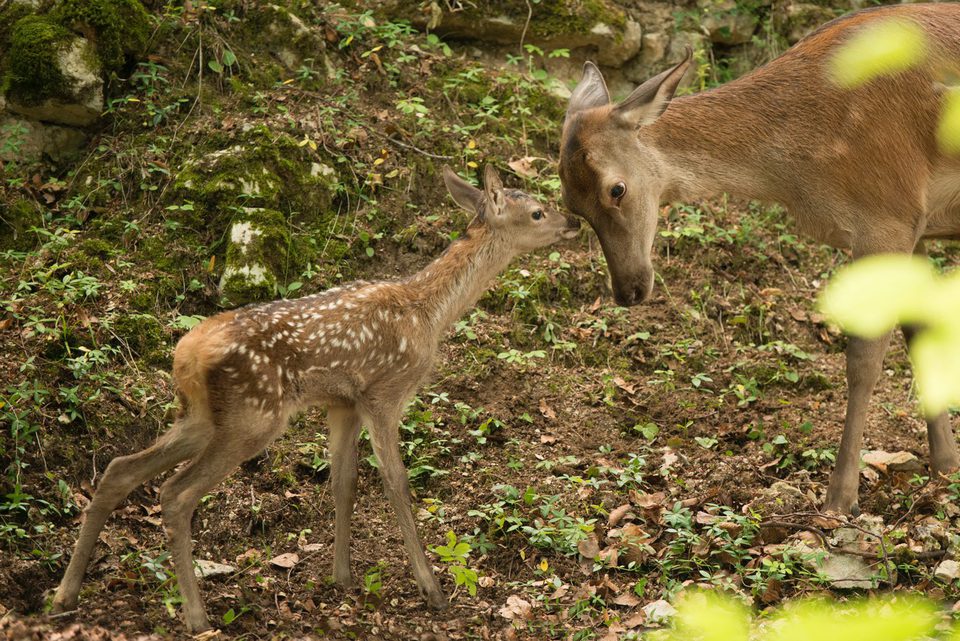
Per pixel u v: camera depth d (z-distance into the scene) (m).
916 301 2.07
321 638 7.91
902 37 2.95
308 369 8.34
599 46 16.00
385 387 8.80
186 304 11.90
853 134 10.02
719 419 11.59
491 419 11.16
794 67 10.54
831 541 9.15
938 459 10.40
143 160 12.96
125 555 8.88
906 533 9.20
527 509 9.93
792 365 12.61
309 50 14.48
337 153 13.48
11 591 8.30
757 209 14.84
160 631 7.72
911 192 10.02
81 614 7.84
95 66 13.16
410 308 8.97
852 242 10.24
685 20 16.47
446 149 14.08
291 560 9.20
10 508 8.98
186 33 13.97
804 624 2.44
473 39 15.98
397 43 15.03
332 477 8.88
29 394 9.77
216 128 13.31
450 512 10.05
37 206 12.52
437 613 8.57
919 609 2.55
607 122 10.23
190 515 7.88
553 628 8.34
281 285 12.26
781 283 13.91
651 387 12.05
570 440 11.17
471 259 9.45
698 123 10.45
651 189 10.40
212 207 12.55
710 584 8.73
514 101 15.11
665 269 13.67
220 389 7.85
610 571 9.19
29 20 13.07
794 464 10.88
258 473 10.20
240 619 8.14
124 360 10.88
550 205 13.80
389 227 13.20
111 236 12.34
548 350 12.42
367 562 9.40
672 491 10.22
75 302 11.19
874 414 11.80
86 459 9.81
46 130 13.13
